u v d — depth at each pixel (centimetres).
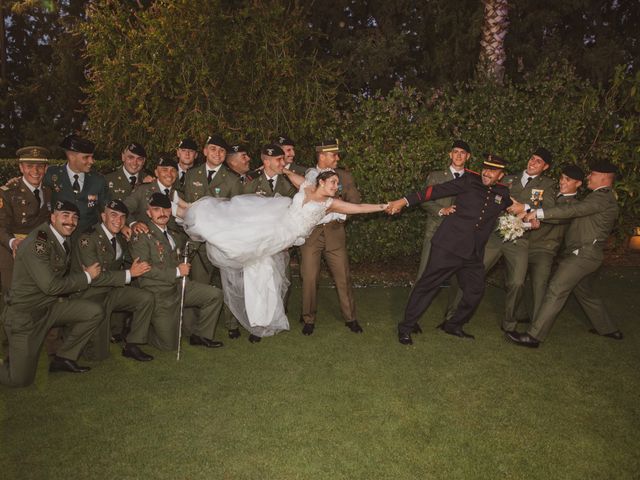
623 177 757
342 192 530
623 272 805
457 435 354
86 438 341
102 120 767
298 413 377
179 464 317
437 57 1441
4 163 1271
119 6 749
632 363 477
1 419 361
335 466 318
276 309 509
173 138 727
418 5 1493
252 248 473
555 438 354
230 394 403
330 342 513
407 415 378
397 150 705
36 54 2367
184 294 486
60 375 431
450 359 477
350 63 1412
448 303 608
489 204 493
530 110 710
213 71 731
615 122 746
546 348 510
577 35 1595
